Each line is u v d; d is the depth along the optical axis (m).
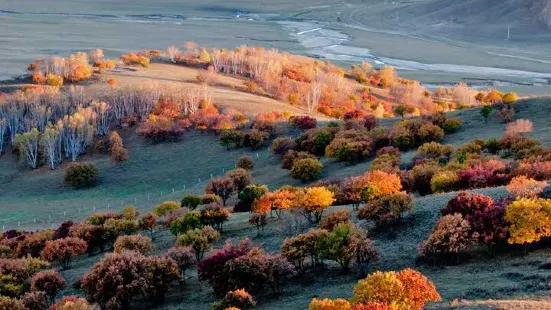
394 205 63.16
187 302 56.75
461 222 52.91
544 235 50.66
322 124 149.12
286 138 131.75
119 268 57.44
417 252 56.16
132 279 56.88
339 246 55.56
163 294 58.22
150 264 58.00
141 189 131.38
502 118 120.75
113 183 136.25
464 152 96.12
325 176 109.25
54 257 73.56
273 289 55.34
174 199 117.75
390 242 60.53
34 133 148.75
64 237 84.38
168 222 86.00
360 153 113.44
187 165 138.38
